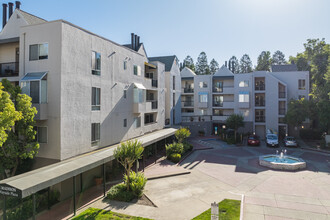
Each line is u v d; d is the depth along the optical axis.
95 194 15.19
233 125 34.44
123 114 21.77
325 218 11.41
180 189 15.66
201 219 11.21
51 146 14.85
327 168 20.92
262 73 39.34
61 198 14.53
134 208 12.70
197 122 41.03
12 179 10.72
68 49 15.16
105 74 19.06
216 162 23.39
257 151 28.97
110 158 15.21
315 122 39.66
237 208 12.42
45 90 14.86
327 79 32.56
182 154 25.41
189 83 47.38
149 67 30.66
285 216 11.66
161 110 31.66
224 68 45.00
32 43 15.52
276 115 38.44
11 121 10.92
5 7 20.14
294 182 17.05
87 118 16.94
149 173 19.12
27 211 12.30
